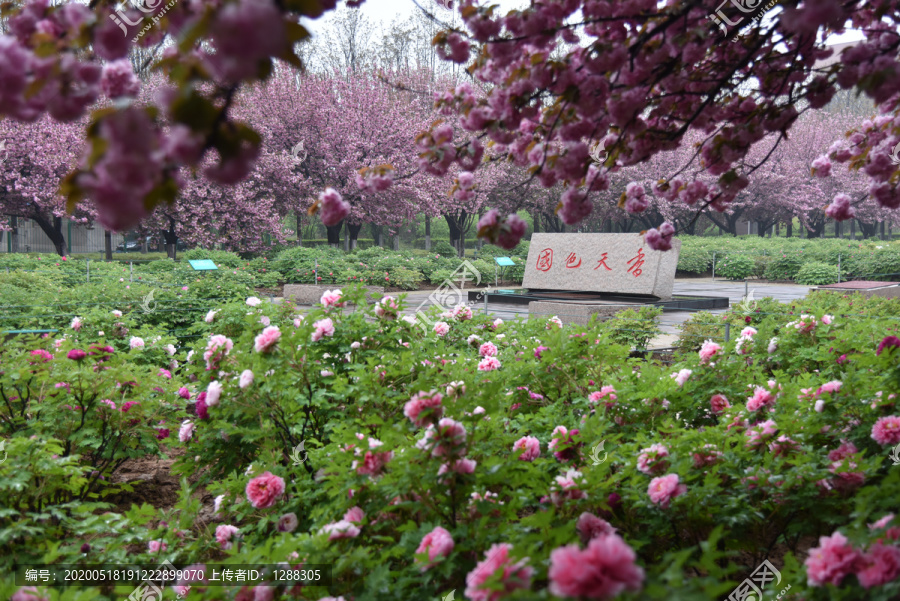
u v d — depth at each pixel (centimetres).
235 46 118
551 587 141
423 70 3597
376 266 2316
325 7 161
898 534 189
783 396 340
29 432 397
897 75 243
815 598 194
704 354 428
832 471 261
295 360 351
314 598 227
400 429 264
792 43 284
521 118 264
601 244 1623
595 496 247
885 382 312
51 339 435
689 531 271
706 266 2952
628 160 305
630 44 252
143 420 440
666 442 292
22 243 3219
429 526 229
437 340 489
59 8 160
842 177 4162
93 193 125
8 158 2131
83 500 368
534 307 1398
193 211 2373
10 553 282
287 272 2170
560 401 386
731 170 312
